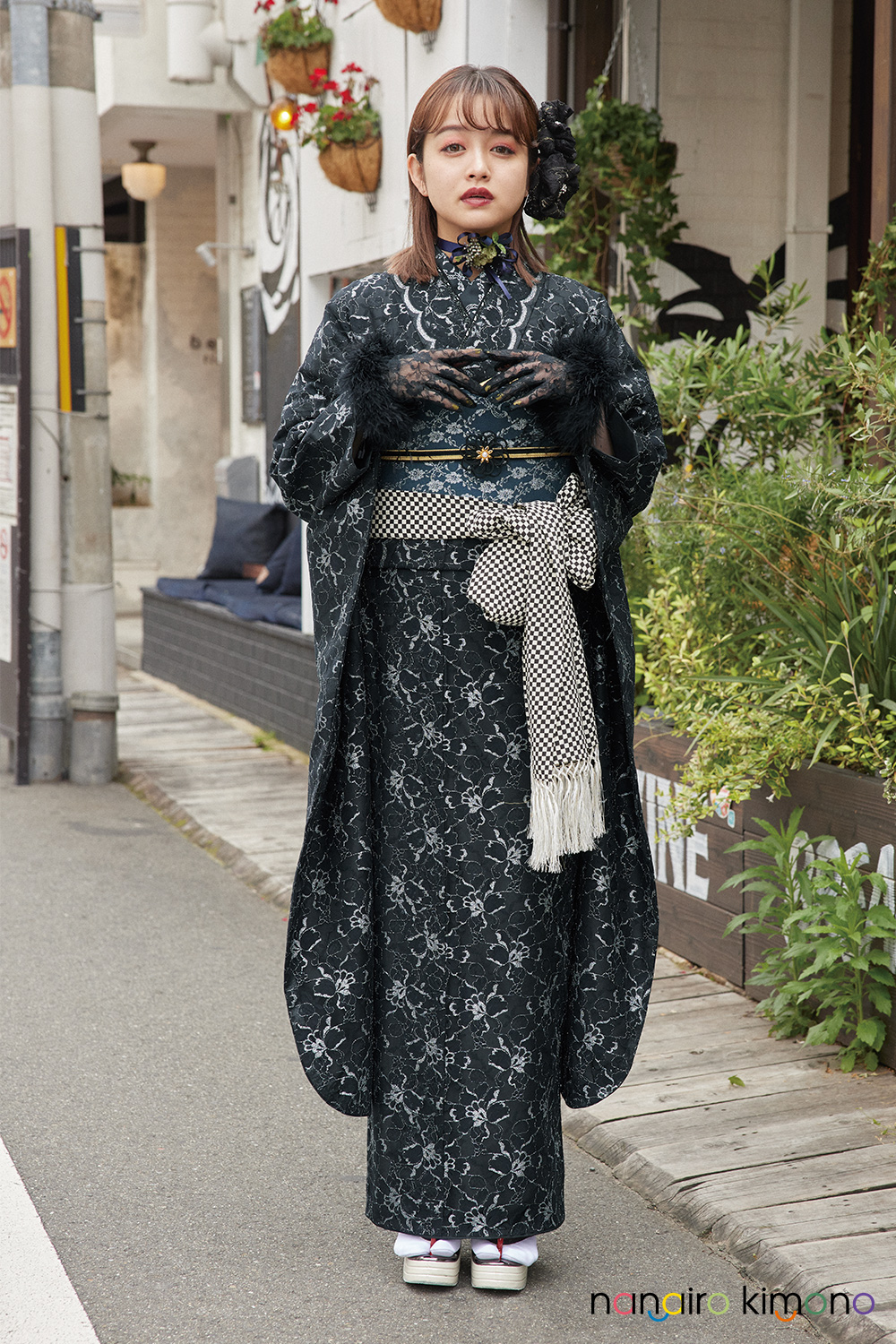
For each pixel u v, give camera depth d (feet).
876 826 10.55
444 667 7.47
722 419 14.25
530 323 7.41
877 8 12.66
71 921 14.96
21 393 20.43
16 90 20.01
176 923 14.97
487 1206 7.73
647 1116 9.83
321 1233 8.60
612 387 7.21
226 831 18.39
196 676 29.04
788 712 11.15
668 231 17.39
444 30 17.52
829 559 11.34
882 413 11.08
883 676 10.87
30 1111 10.30
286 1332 7.47
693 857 12.81
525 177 7.48
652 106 17.66
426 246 7.54
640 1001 8.04
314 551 7.63
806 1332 7.50
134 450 45.42
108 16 31.96
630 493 7.63
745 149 18.03
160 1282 7.97
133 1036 11.80
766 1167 9.02
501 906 7.59
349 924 7.80
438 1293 7.91
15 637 21.25
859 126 18.38
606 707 7.93
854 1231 8.18
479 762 7.53
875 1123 9.62
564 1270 8.18
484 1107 7.68
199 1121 10.19
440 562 7.39
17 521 20.88
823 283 18.49
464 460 7.31
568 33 17.10
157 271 42.75
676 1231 8.61
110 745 21.85
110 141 38.86
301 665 23.61
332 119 19.85
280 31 21.53
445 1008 7.71
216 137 35.60
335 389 7.45
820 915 10.43
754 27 17.80
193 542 44.16
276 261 31.27
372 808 7.79
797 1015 11.12
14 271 20.31
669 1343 7.39
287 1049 11.57
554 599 7.35
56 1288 7.84
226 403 36.50
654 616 12.73
